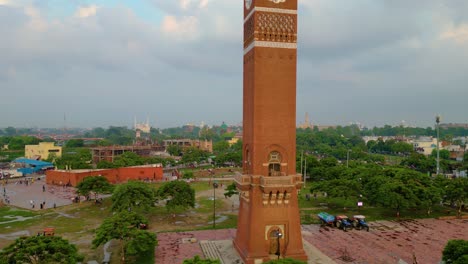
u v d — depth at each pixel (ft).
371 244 199.52
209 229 233.35
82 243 207.72
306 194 339.16
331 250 189.16
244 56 185.26
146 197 258.16
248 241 166.40
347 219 236.63
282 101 170.40
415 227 235.20
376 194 262.47
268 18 167.73
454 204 292.20
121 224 175.73
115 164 475.31
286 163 171.42
